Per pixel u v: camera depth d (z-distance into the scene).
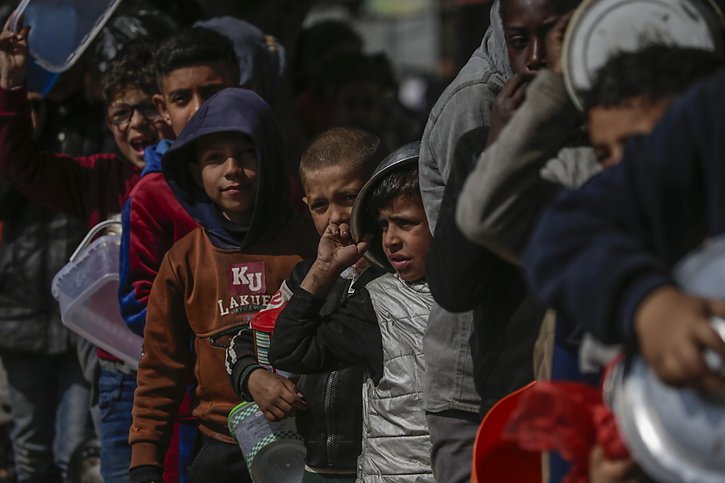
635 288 2.80
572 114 3.76
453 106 4.86
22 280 8.73
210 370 6.34
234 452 6.32
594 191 3.04
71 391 8.91
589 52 3.65
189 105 7.09
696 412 2.82
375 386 5.29
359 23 28.59
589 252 2.91
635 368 2.98
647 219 3.00
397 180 5.15
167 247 6.70
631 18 3.65
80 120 8.65
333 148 5.83
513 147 3.69
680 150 2.94
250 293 6.34
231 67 7.24
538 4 4.42
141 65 7.75
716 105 2.91
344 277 5.77
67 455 8.89
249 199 6.33
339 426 5.73
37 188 7.78
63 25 7.39
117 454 7.50
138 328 6.71
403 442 5.17
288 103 10.98
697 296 2.77
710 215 2.92
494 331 4.39
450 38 22.59
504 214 3.74
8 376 9.02
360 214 5.35
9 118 7.55
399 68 26.53
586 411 3.24
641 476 3.11
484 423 3.94
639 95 3.25
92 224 7.84
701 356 2.66
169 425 6.44
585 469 3.30
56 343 8.73
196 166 6.48
